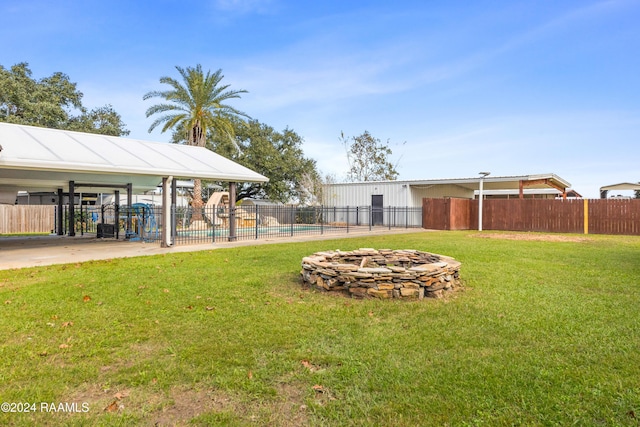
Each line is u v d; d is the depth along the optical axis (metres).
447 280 5.30
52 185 15.93
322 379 2.80
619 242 12.27
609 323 3.95
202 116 21.73
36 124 23.52
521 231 18.27
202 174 11.77
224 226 18.50
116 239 13.93
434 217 20.22
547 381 2.72
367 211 23.67
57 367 3.00
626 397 2.49
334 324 3.98
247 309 4.50
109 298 4.98
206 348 3.35
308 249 10.20
